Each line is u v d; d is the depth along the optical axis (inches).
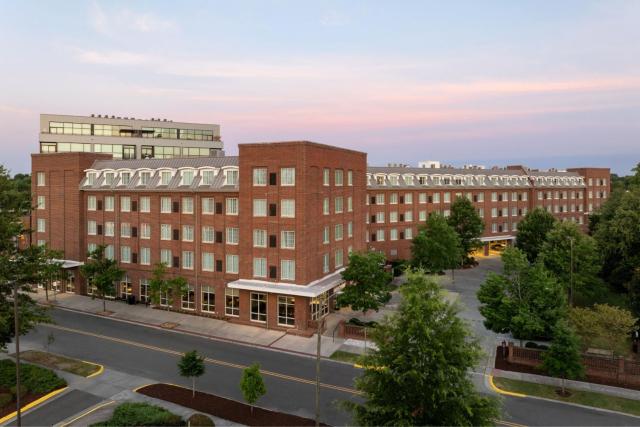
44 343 1437.0
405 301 714.8
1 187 1160.2
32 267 1154.7
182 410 978.7
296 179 1563.7
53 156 2176.4
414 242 2370.8
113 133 3230.8
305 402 1027.9
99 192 2059.5
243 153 1653.5
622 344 1211.9
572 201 3750.0
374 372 688.4
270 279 1625.2
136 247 1966.0
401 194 3004.4
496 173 3486.7
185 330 1590.8
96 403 1017.5
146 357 1320.1
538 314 1246.9
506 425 930.1
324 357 1325.0
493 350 1365.7
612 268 1860.2
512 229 3440.0
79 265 2078.0
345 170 1911.9
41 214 2231.8
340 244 1878.7
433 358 645.3
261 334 1540.4
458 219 2755.9
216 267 1766.7
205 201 1796.3
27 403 1011.9
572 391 1096.2
